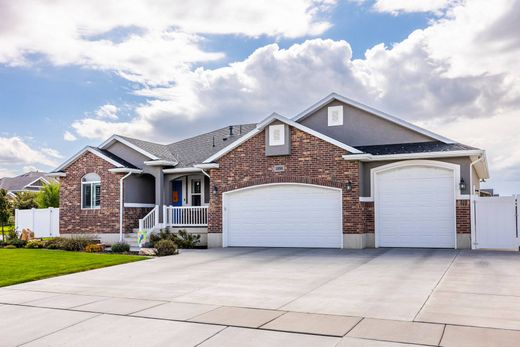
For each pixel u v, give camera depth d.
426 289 10.98
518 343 6.96
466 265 14.57
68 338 7.80
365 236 20.31
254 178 21.73
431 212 19.66
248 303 9.96
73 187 26.50
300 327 8.03
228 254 19.05
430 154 19.20
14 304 10.42
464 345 6.90
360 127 22.84
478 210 18.84
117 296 11.02
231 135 29.11
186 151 28.52
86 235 25.61
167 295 11.00
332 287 11.50
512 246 18.36
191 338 7.59
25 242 24.64
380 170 20.39
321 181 20.42
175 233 23.83
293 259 16.98
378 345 6.98
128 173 25.22
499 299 9.86
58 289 12.08
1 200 34.81
